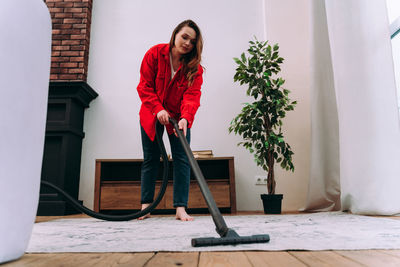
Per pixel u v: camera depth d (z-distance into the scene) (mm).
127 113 2979
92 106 2982
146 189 1806
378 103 1745
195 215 2092
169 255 697
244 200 2766
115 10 3178
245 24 3096
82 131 2912
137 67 3072
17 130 591
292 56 2736
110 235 1050
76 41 2967
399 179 1648
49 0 3041
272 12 2834
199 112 2934
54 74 2895
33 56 646
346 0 1927
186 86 1674
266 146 2225
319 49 2402
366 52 1812
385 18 1758
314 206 2326
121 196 2441
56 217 2156
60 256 700
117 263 623
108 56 3088
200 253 712
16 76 589
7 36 570
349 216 1666
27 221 640
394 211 1633
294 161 2574
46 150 2607
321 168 2289
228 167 2660
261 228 1187
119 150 2904
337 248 736
